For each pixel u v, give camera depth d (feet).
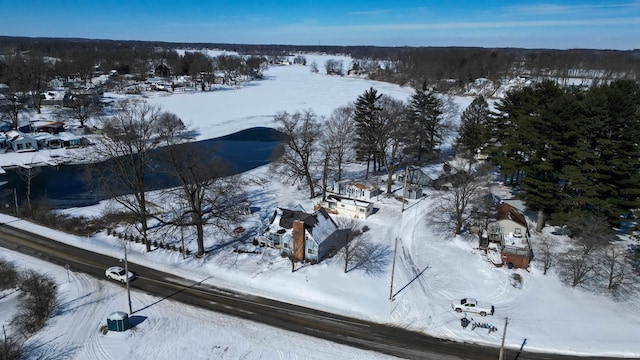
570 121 184.75
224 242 194.59
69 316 142.20
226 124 454.40
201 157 213.05
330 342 132.77
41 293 151.53
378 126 270.87
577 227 181.78
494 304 152.66
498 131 244.22
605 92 208.85
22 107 452.76
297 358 125.70
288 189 265.13
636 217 171.12
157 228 208.03
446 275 170.19
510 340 134.72
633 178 179.22
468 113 287.69
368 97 273.95
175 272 171.32
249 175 292.61
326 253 182.19
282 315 145.79
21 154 327.88
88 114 414.62
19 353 124.16
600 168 177.58
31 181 279.69
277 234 186.09
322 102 581.53
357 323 142.51
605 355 129.29
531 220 212.23
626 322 143.64
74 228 208.33
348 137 307.99
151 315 143.64
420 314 147.13
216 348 128.88
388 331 138.82
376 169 298.35
